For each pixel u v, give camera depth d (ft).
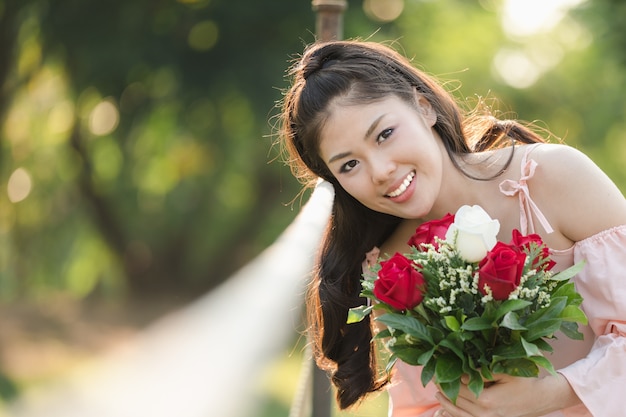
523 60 78.59
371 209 8.80
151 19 61.36
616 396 7.20
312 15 61.31
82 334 55.83
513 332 6.54
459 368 6.70
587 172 7.84
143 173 76.23
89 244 81.10
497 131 9.00
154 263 81.15
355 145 7.72
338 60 7.99
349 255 9.05
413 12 69.97
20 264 78.18
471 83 74.64
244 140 71.10
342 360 9.30
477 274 6.60
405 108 7.83
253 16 60.64
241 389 1.64
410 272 6.73
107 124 72.64
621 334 7.50
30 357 45.34
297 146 8.61
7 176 69.46
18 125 73.26
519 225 8.09
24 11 61.21
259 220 81.56
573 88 77.20
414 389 8.91
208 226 82.48
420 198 7.77
